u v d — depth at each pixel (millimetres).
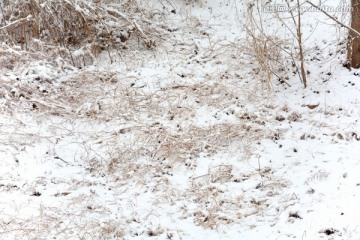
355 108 7477
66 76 8320
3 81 7898
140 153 6965
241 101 7953
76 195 6234
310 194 5996
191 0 10539
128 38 9516
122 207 6062
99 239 5562
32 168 6645
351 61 8180
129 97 7902
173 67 8719
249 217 5855
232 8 10344
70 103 7926
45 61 8539
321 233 5391
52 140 7145
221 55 8984
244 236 5582
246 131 7266
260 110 7730
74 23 9203
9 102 7691
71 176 6551
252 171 6570
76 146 7086
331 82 8055
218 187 6320
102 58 9109
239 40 9320
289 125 7383
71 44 9344
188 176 6582
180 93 8070
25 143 7027
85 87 8211
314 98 7805
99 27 9227
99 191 6340
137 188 6402
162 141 7086
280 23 9594
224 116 7660
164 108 7828
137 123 7492
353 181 6059
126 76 8492
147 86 8328
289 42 8914
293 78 8328
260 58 8148
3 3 9109
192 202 6137
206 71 8664
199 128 7328
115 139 7180
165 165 6766
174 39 9523
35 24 8883
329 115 7438
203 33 9734
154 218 5895
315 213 5668
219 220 5820
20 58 8391
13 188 6324
